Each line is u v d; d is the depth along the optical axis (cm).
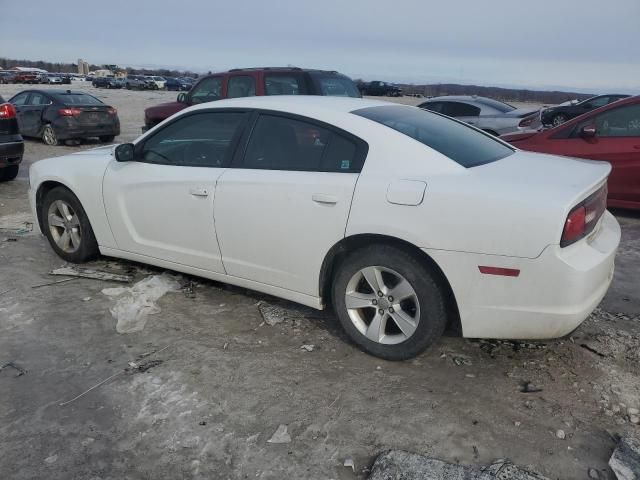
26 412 290
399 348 332
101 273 472
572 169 336
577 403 299
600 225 329
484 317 304
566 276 280
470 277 298
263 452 262
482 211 290
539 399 303
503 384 318
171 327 383
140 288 436
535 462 256
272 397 304
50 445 266
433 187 304
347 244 340
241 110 390
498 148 384
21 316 397
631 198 669
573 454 261
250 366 335
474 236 292
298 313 405
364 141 335
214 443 268
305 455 261
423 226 303
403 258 317
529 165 343
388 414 290
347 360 343
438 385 317
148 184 419
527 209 281
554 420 285
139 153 434
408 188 309
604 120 681
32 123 1395
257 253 373
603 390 310
